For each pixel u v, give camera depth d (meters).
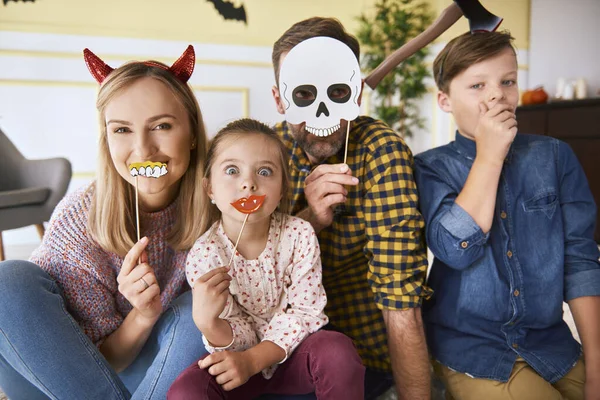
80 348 0.81
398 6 3.65
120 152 0.84
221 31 3.48
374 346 1.13
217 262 0.87
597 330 0.94
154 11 3.31
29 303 0.79
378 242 0.96
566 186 1.02
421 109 3.97
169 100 0.86
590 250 0.99
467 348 0.98
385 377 1.12
